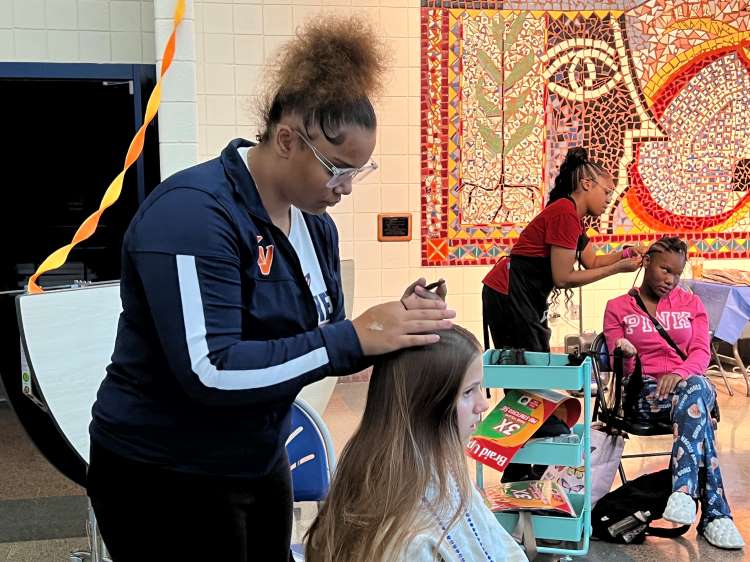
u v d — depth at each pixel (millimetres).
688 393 3523
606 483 3547
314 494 2391
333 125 1507
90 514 2785
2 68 5051
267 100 1604
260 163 1615
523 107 6168
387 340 1566
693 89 6328
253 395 1515
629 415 3744
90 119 5289
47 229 5422
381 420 1675
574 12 6137
